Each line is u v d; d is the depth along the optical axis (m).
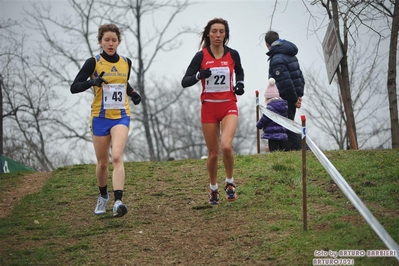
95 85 14.50
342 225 13.51
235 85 15.12
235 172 18.97
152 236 14.13
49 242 14.07
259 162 19.72
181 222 15.00
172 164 21.14
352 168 17.91
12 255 13.33
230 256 12.72
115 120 15.04
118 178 14.87
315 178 17.48
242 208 15.59
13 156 47.34
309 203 15.52
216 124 15.23
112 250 13.41
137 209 16.25
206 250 13.13
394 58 23.00
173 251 13.23
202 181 18.45
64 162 53.06
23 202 17.28
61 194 17.92
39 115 51.44
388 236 10.49
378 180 16.73
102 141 15.09
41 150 49.56
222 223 14.63
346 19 23.14
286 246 12.75
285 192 16.48
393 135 23.06
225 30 15.05
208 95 15.02
